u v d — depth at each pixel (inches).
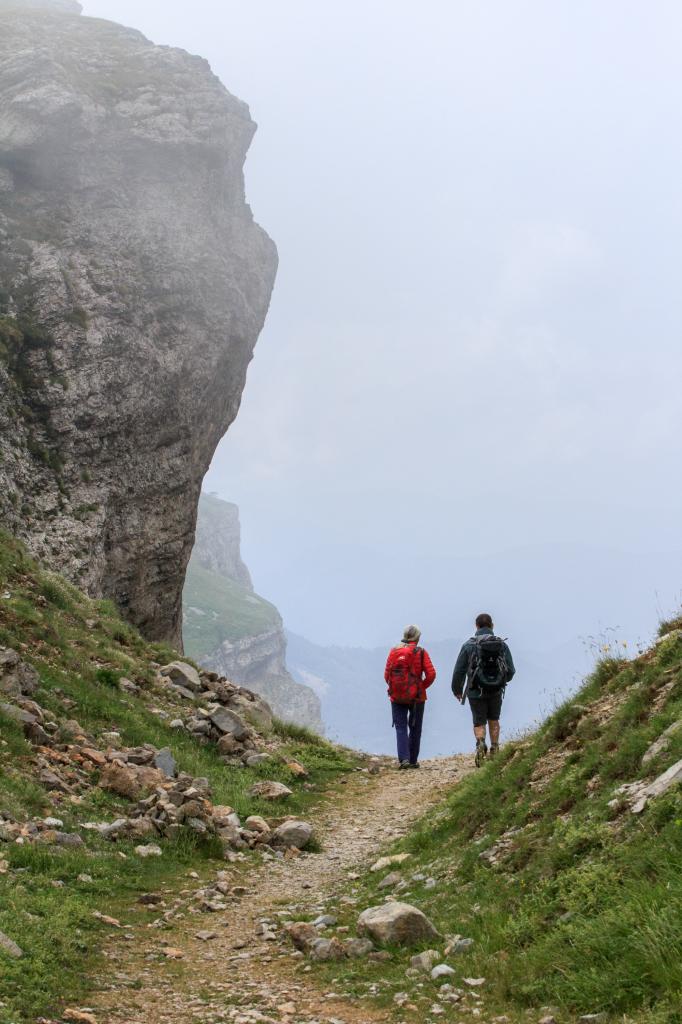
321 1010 229.8
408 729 765.9
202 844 435.8
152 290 1704.0
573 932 219.9
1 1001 215.5
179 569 1772.9
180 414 1738.4
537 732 432.5
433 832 423.2
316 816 568.1
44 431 1481.3
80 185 1694.1
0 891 298.0
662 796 254.1
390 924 276.2
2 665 542.0
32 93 1631.4
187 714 702.5
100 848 388.5
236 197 2053.4
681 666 337.4
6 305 1517.0
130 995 241.3
